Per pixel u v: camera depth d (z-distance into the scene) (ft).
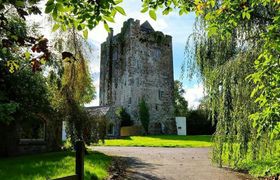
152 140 129.80
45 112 67.00
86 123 64.34
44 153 70.23
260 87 25.71
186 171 46.65
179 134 186.50
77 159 16.28
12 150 67.05
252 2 24.93
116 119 166.81
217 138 42.09
